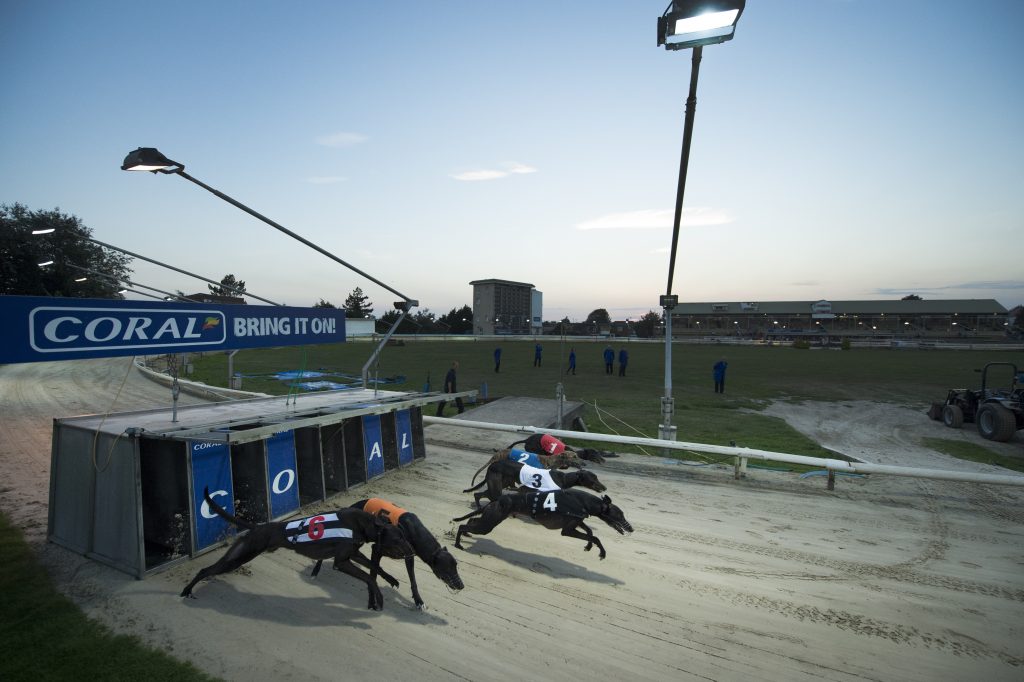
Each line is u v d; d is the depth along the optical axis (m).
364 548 6.21
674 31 5.03
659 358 38.56
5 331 4.55
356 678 3.73
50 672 3.67
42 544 5.78
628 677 3.81
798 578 5.44
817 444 12.31
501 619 4.58
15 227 33.72
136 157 5.22
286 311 7.37
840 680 3.82
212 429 5.94
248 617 4.49
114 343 5.36
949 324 79.12
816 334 75.81
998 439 13.02
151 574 5.14
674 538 6.48
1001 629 4.54
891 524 7.05
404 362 31.30
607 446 12.07
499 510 5.67
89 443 5.55
